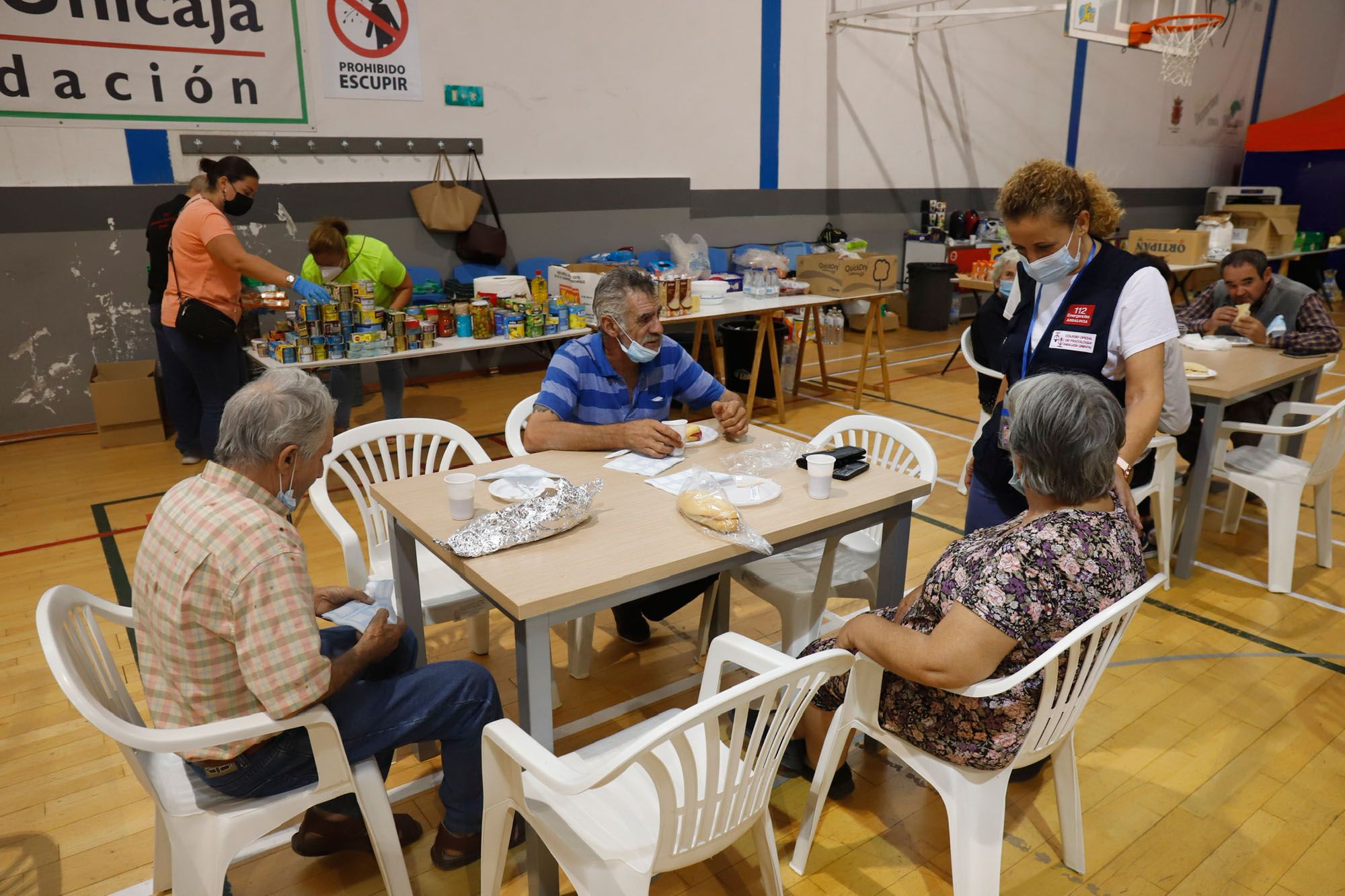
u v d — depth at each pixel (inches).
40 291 199.5
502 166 253.0
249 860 77.5
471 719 69.1
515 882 74.6
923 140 346.9
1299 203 432.1
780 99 303.4
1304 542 148.9
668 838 54.2
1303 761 92.0
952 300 345.4
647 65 271.6
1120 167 419.8
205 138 208.8
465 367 263.6
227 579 55.7
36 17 186.2
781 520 76.8
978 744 62.9
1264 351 149.1
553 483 82.4
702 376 109.3
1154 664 110.3
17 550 143.3
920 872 76.5
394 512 80.0
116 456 190.4
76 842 79.5
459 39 237.6
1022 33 361.4
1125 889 74.7
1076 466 57.4
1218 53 440.8
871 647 63.4
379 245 185.3
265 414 58.8
